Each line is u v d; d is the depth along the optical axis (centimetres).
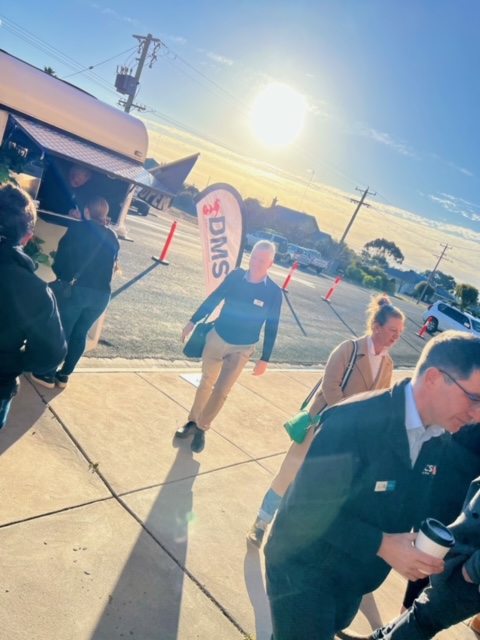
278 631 201
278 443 520
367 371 316
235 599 297
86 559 281
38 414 400
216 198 552
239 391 634
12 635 225
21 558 266
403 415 186
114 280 973
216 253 564
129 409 463
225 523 360
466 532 236
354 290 3281
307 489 187
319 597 194
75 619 245
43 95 446
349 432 186
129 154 507
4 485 312
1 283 230
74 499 324
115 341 644
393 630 250
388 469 186
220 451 459
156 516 338
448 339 184
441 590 235
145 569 292
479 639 343
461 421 182
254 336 423
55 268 421
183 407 507
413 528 215
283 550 197
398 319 312
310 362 970
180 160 528
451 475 262
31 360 248
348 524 188
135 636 249
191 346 438
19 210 233
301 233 6047
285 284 1850
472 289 7719
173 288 1077
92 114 476
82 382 482
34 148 471
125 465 380
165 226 2430
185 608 278
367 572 201
